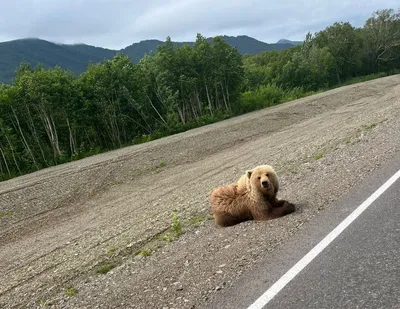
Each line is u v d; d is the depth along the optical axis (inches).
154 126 1450.5
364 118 660.1
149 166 714.2
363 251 174.4
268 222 237.5
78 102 1285.7
